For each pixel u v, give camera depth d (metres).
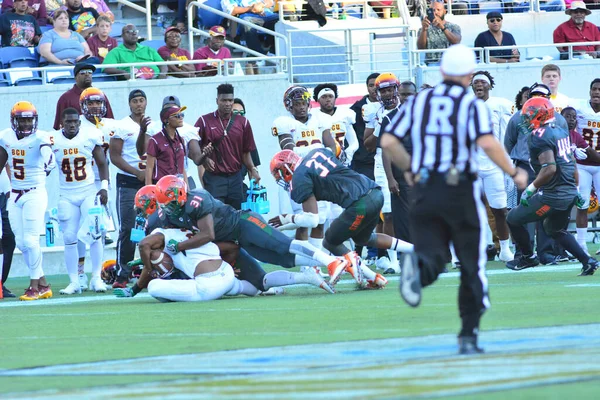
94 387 12.71
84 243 32.09
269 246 25.94
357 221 25.70
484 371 12.24
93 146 30.78
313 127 32.50
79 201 30.92
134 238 28.92
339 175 25.66
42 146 29.73
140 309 24.39
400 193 31.67
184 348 16.64
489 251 36.25
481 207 14.39
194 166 42.47
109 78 43.50
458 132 14.17
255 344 16.67
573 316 18.64
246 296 26.67
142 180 31.06
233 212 26.31
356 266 25.95
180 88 42.94
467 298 14.55
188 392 11.73
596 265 28.80
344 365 13.38
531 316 18.83
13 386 13.30
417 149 14.39
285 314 21.41
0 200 32.50
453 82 14.45
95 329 20.41
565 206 28.69
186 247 25.81
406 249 26.81
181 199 25.72
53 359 16.14
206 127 31.52
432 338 15.95
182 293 25.66
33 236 29.91
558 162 28.61
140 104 31.66
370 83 34.22
